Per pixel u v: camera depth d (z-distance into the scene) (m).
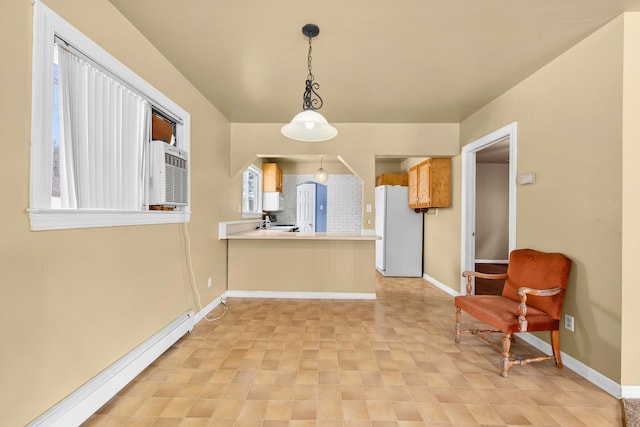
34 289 1.31
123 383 1.82
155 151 2.14
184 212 2.62
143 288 2.10
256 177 5.61
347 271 3.88
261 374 2.01
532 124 2.50
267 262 3.91
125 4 1.73
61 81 1.46
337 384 1.90
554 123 2.27
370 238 3.61
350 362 2.18
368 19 1.84
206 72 2.55
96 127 1.68
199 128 2.95
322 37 2.03
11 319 1.22
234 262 3.92
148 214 2.12
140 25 1.93
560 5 1.69
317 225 6.35
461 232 3.81
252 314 3.21
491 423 1.56
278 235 3.73
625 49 1.76
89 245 1.61
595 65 1.94
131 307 1.97
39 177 1.32
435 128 3.88
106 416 1.58
